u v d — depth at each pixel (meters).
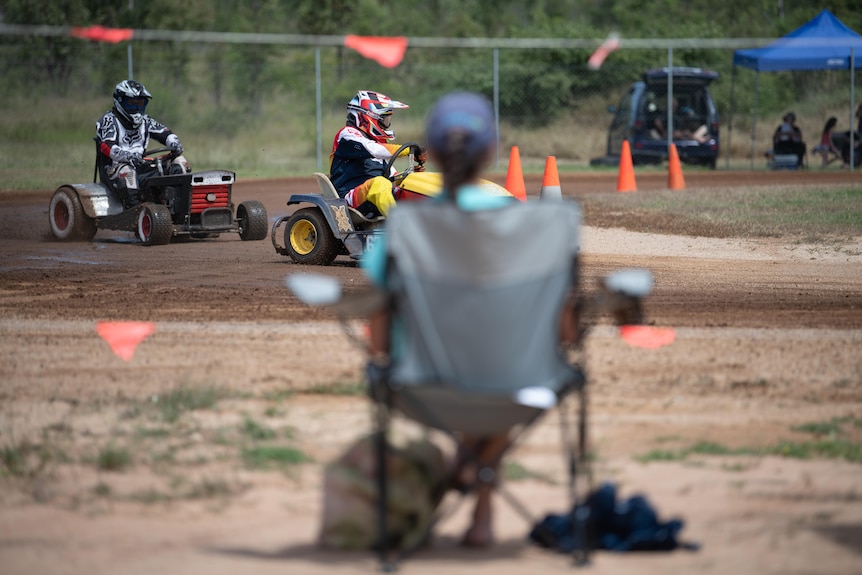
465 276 13.67
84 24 133.38
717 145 112.25
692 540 15.59
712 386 24.86
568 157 125.31
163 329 31.28
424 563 14.69
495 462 14.52
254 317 33.25
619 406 23.25
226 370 26.36
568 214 13.83
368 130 45.62
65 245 54.31
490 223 13.55
